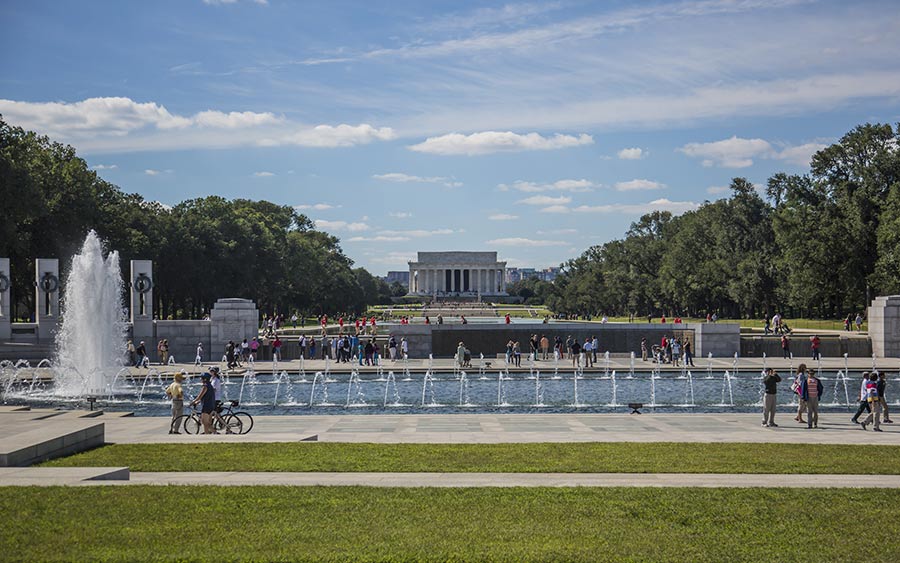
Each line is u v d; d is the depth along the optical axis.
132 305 73.69
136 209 118.06
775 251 131.25
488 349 81.44
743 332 97.25
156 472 23.30
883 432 34.00
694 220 151.00
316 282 169.62
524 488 20.89
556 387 56.47
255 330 75.25
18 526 16.97
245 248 129.62
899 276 96.19
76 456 25.91
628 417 38.91
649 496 20.08
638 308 173.38
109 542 16.05
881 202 103.00
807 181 113.50
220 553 15.45
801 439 31.56
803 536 16.98
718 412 43.44
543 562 15.15
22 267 97.31
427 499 19.62
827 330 101.19
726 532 17.20
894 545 16.48
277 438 30.31
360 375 64.25
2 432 28.50
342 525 17.38
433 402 48.69
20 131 91.44
